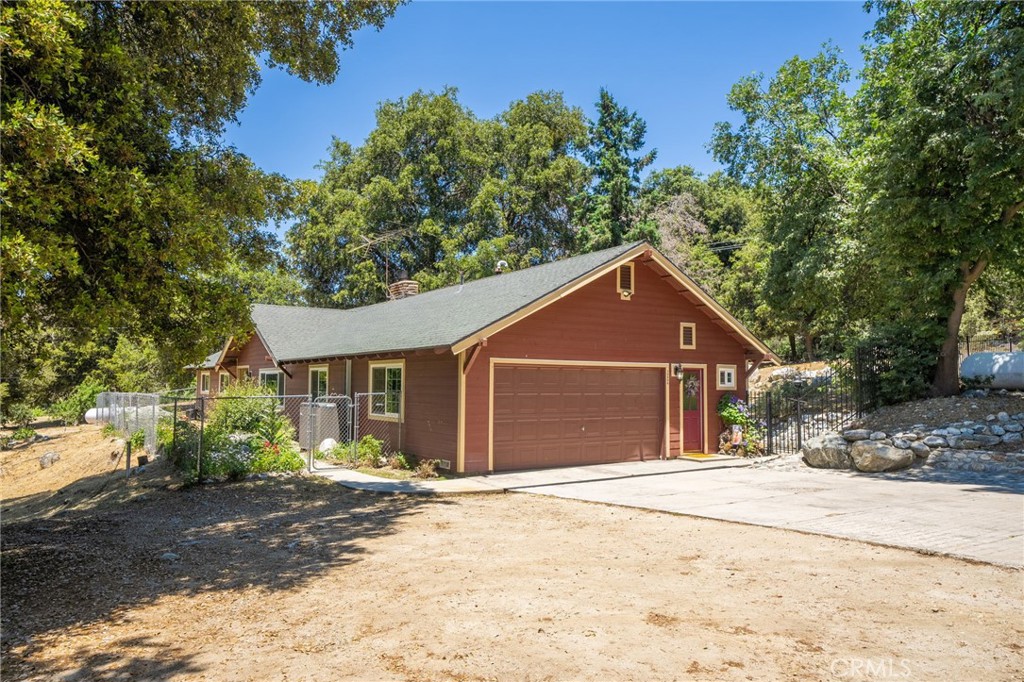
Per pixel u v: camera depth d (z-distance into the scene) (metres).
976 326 28.77
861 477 13.34
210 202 9.20
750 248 35.97
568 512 9.87
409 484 12.31
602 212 40.50
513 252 40.69
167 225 7.30
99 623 5.20
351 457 15.25
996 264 15.47
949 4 16.00
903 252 16.06
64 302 7.44
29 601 5.78
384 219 40.62
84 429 32.47
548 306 14.82
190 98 9.98
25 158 5.88
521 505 10.53
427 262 41.25
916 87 15.54
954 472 13.15
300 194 11.15
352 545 7.74
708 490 11.83
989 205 14.71
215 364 27.02
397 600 5.62
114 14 8.16
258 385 19.91
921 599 5.52
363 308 25.52
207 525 9.05
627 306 16.20
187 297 8.51
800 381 23.59
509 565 6.72
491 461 13.88
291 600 5.70
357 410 16.47
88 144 6.90
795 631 4.80
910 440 14.20
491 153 43.19
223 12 8.95
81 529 8.84
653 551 7.29
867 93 23.98
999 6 15.23
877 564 6.65
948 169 15.11
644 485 12.55
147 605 5.64
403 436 15.74
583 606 5.38
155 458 16.22
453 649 4.51
